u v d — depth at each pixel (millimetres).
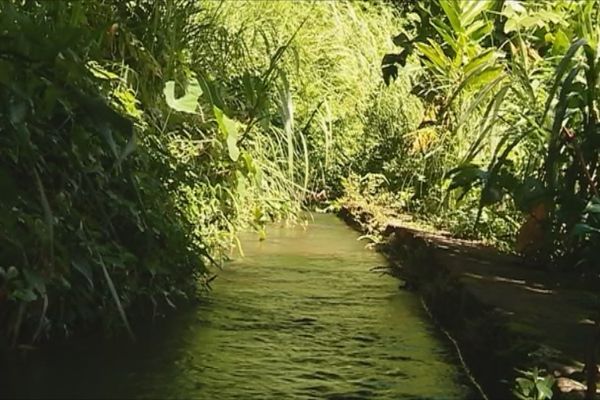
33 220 2695
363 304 3975
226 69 5348
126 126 2584
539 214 4094
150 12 4574
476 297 3219
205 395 2557
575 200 3570
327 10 8547
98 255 2916
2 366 2682
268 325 3447
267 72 4949
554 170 3805
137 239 3398
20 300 2732
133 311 3389
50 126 2959
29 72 2613
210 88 4609
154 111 4266
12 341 2807
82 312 3023
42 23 2863
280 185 6602
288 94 5020
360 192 7738
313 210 8047
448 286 3721
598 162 3686
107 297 3107
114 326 3125
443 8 6074
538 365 2363
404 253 5188
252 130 5910
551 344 2535
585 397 2111
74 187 3010
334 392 2666
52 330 2973
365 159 8023
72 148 2965
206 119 4836
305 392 2648
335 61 8188
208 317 3506
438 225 5707
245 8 7230
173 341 3088
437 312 3746
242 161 4961
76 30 2668
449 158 6035
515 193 3908
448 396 2697
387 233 5883
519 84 4902
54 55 2588
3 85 2512
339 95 8086
